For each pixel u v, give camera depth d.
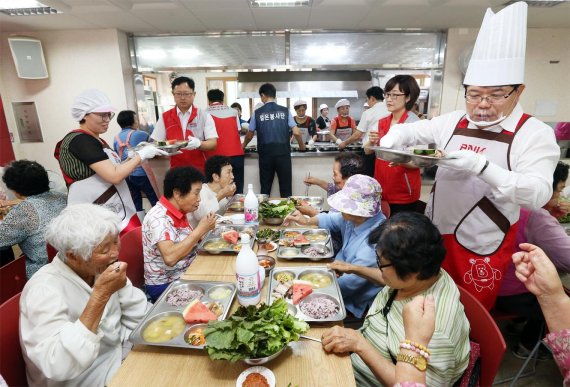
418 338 0.81
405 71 5.29
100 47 4.46
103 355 1.25
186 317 1.17
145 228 1.71
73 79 4.57
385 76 5.40
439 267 1.01
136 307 1.42
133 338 1.09
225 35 4.73
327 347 1.05
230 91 7.84
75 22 4.01
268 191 3.91
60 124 4.70
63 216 1.10
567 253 1.70
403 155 1.48
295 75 5.28
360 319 1.65
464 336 1.05
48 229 1.10
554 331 0.76
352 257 1.64
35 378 1.11
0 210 2.63
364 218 1.63
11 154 4.30
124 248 1.74
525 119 1.39
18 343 1.13
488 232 1.49
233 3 3.46
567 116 4.87
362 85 5.30
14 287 1.80
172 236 1.70
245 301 1.25
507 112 1.41
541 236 1.76
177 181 1.68
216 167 2.48
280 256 1.65
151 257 1.72
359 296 1.62
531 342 1.97
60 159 2.01
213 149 3.18
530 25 4.41
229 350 0.96
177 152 2.52
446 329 0.99
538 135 1.33
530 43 4.60
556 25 4.41
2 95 4.57
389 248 1.01
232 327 1.01
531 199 1.27
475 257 1.52
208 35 4.71
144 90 5.00
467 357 1.06
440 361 0.95
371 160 3.48
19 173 1.99
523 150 1.35
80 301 1.17
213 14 3.83
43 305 1.04
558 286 0.77
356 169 1.98
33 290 1.07
